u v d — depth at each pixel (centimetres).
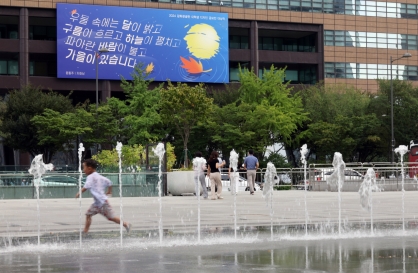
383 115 6081
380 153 6406
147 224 1395
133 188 3123
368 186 1806
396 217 1557
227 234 1167
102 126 5569
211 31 7256
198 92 5262
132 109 5528
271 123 5675
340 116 6109
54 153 5922
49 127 5544
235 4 7488
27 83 6438
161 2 7212
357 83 8025
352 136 6153
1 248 991
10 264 811
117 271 738
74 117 5603
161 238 1105
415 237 1105
